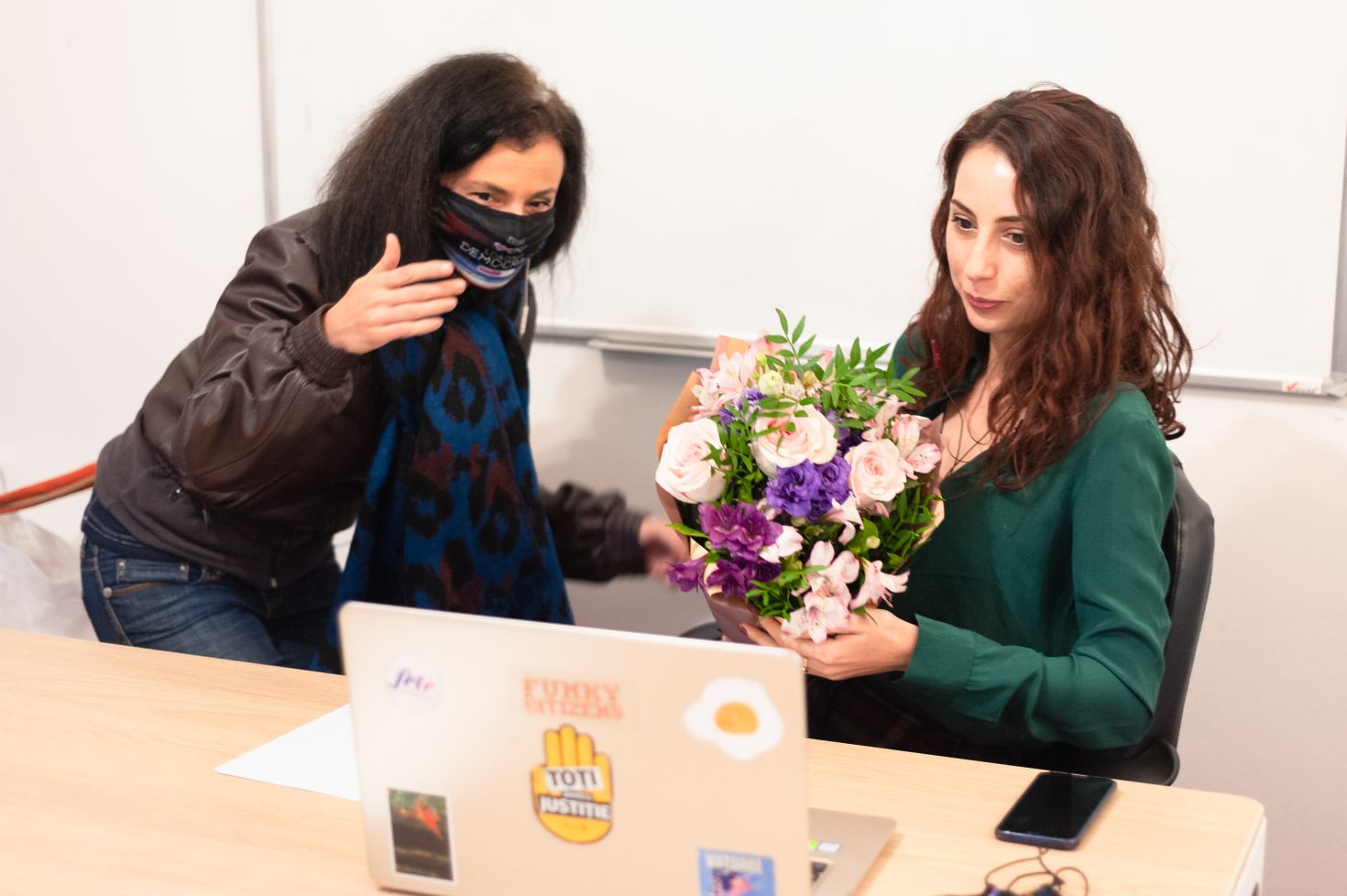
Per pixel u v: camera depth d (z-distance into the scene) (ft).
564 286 7.64
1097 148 4.37
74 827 3.58
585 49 7.34
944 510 4.61
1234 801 3.63
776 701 2.77
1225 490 6.56
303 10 7.89
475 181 5.62
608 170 7.42
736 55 7.00
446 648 3.00
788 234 7.09
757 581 3.91
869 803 3.67
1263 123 6.08
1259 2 5.98
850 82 6.79
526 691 2.97
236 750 4.03
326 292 5.96
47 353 9.07
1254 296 6.25
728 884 2.93
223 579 6.34
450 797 3.12
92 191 8.69
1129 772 4.60
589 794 2.99
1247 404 6.43
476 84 5.57
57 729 4.18
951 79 6.59
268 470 5.85
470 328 6.13
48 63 8.61
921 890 3.21
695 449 4.00
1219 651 6.70
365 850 3.45
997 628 4.75
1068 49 6.35
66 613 7.81
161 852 3.45
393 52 7.75
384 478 6.13
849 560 3.87
